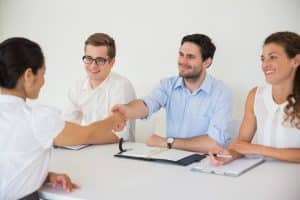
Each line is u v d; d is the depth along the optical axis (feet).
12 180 4.25
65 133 5.12
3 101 4.27
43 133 4.34
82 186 4.94
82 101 9.00
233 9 9.30
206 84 8.00
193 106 8.11
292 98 6.40
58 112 4.54
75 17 11.78
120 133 7.69
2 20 13.30
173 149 6.97
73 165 5.96
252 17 9.12
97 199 4.46
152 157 6.25
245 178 5.27
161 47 10.41
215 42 9.61
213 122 7.69
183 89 8.23
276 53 6.37
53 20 12.23
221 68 9.61
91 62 8.68
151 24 10.48
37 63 4.34
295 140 6.41
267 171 5.62
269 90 6.79
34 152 4.35
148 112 8.05
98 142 7.35
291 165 5.95
